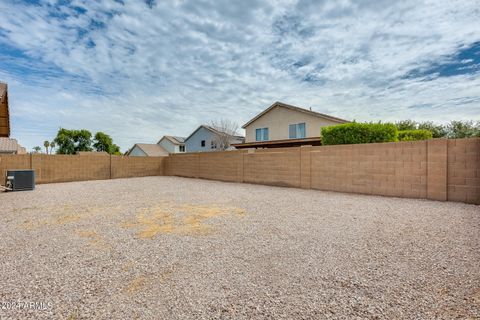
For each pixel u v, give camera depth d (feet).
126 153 160.35
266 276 8.73
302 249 11.28
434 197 22.70
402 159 24.70
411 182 24.11
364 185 27.58
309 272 9.00
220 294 7.60
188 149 116.57
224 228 14.89
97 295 7.63
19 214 19.56
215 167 48.88
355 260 9.98
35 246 12.08
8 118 53.62
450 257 10.05
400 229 14.03
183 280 8.52
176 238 13.10
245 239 12.80
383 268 9.21
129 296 7.55
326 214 18.16
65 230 14.83
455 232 13.23
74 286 8.18
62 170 47.70
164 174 64.23
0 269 9.50
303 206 21.35
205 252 11.06
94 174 52.03
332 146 30.37
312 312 6.63
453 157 21.70
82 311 6.81
